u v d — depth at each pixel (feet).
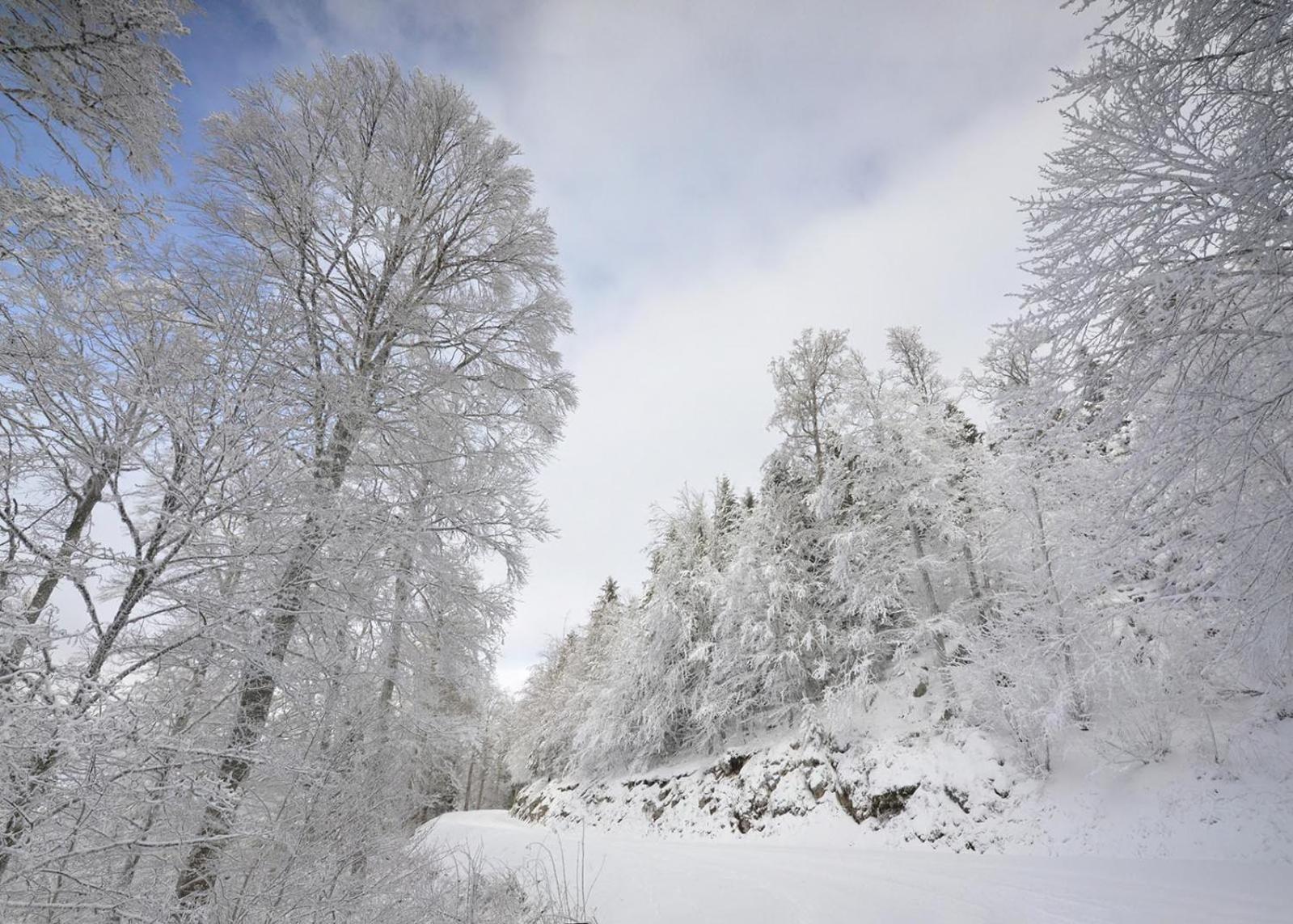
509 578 28.14
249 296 12.84
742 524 68.39
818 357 60.59
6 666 8.99
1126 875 24.97
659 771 67.77
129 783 10.18
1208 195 16.46
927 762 41.98
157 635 11.14
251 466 11.80
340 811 17.01
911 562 49.88
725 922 23.30
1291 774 28.60
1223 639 21.53
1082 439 19.76
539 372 29.99
